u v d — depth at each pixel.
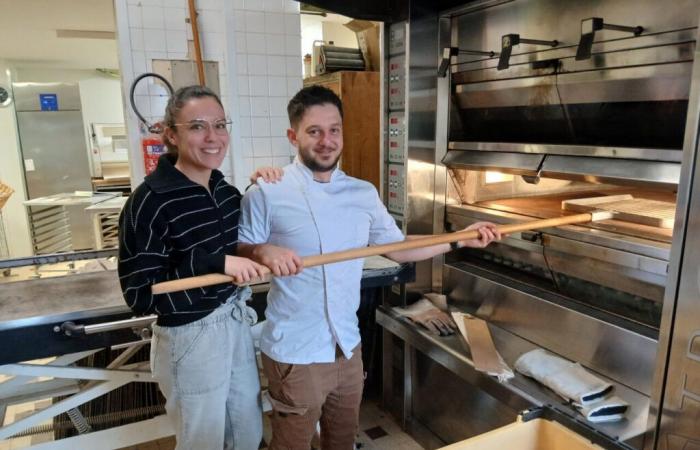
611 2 1.68
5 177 5.99
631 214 1.84
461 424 2.20
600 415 1.57
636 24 1.62
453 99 2.43
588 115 1.90
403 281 2.35
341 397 1.71
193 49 2.74
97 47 5.86
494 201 2.53
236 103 2.86
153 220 1.40
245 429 1.75
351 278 1.62
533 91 2.04
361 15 2.26
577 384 1.66
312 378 1.58
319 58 3.56
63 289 2.11
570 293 2.02
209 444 1.63
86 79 7.77
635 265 1.63
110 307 1.87
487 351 1.97
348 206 1.61
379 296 2.76
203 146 1.45
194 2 2.70
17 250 6.15
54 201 5.17
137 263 1.40
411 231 2.45
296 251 1.55
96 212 4.99
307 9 3.65
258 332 2.25
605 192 2.49
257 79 2.90
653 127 1.70
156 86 2.70
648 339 1.62
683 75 1.53
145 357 2.74
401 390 2.58
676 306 1.40
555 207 2.28
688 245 1.35
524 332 2.11
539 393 1.71
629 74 1.66
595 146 1.78
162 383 1.58
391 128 2.48
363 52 3.56
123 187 7.27
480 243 1.73
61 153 6.25
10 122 5.93
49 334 1.80
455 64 2.37
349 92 3.30
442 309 2.44
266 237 1.58
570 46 1.84
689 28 1.49
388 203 2.56
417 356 2.43
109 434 2.07
